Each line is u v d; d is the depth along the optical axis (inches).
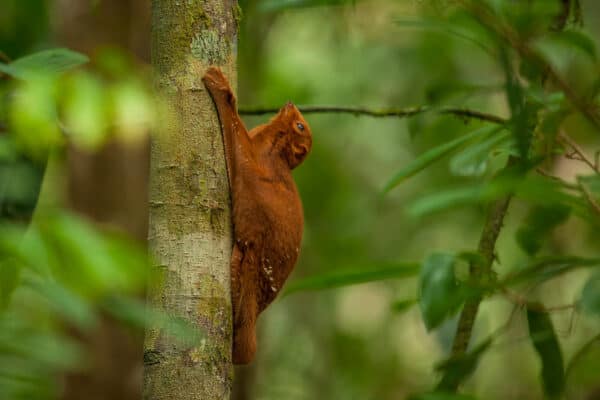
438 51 730.2
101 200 595.2
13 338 179.2
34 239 157.0
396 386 762.2
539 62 295.4
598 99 343.9
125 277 155.7
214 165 289.6
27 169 256.7
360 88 760.3
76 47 598.5
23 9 389.4
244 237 305.3
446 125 680.4
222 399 278.4
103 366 571.5
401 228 779.4
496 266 669.3
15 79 194.2
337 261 772.6
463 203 285.6
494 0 293.6
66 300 155.2
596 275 255.1
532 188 272.5
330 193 789.2
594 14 714.8
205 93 291.1
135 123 166.4
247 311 310.5
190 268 279.7
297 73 768.3
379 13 579.8
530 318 309.4
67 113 161.6
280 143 341.4
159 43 293.0
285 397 756.6
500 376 743.1
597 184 287.0
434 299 273.1
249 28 654.5
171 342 274.4
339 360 770.2
